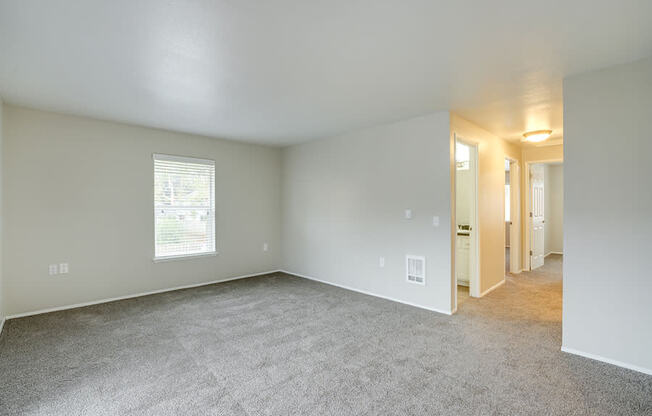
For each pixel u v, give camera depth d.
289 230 5.78
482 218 4.37
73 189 3.80
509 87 2.88
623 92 2.39
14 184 3.44
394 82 2.79
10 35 2.01
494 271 4.75
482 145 4.36
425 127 3.77
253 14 1.79
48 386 2.16
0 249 3.18
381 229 4.25
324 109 3.55
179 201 4.70
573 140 2.60
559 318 3.46
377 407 1.94
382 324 3.28
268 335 3.02
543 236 6.64
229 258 5.25
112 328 3.18
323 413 1.89
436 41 2.10
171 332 3.09
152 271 4.43
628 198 2.37
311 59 2.36
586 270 2.55
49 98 3.19
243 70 2.55
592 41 2.08
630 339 2.37
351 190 4.65
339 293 4.44
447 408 1.92
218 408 1.93
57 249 3.71
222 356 2.60
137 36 2.03
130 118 3.91
